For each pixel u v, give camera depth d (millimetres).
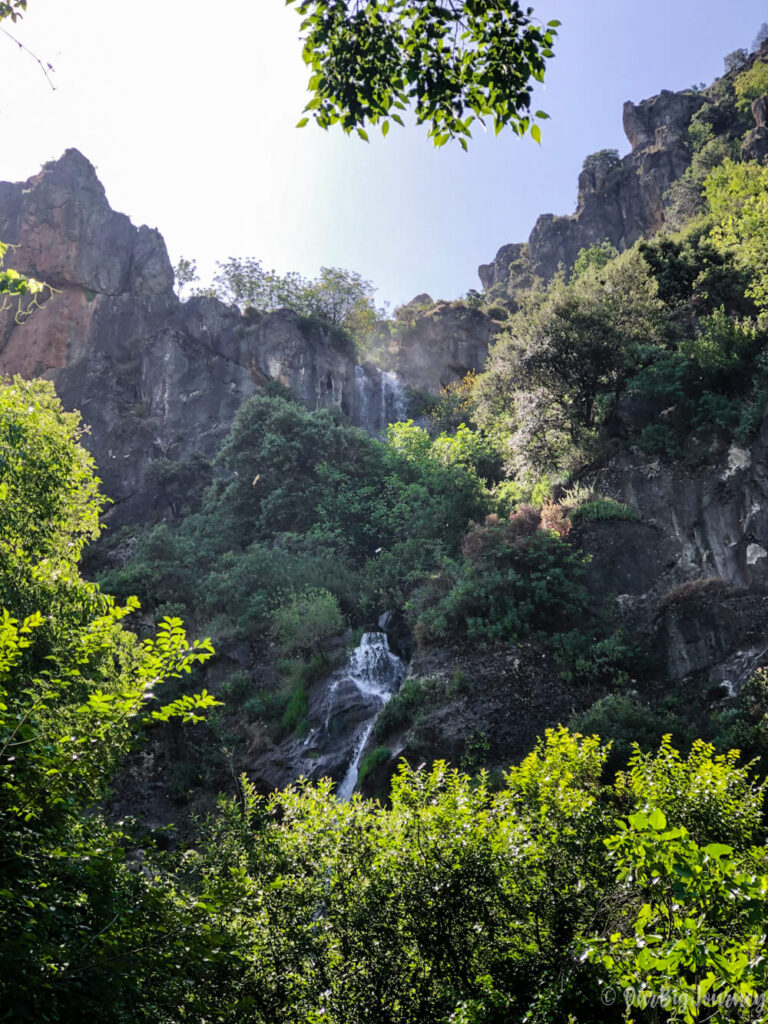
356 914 8352
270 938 8500
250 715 26062
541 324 32250
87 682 11367
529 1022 7262
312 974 8320
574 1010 7262
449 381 60906
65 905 5801
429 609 25766
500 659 23000
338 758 23469
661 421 28547
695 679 22125
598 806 8961
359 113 7066
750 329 28594
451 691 22406
